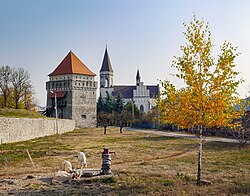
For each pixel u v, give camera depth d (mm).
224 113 13469
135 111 112500
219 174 17344
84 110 94000
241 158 23969
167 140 43812
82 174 16531
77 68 94312
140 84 144750
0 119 35688
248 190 12516
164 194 11969
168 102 14203
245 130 35844
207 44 13836
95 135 55906
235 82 13555
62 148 32219
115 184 14703
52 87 95625
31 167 19953
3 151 28219
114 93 146500
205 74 13672
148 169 19062
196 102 13547
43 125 52406
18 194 12648
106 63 150875
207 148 32125
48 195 12508
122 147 33906
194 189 12703
